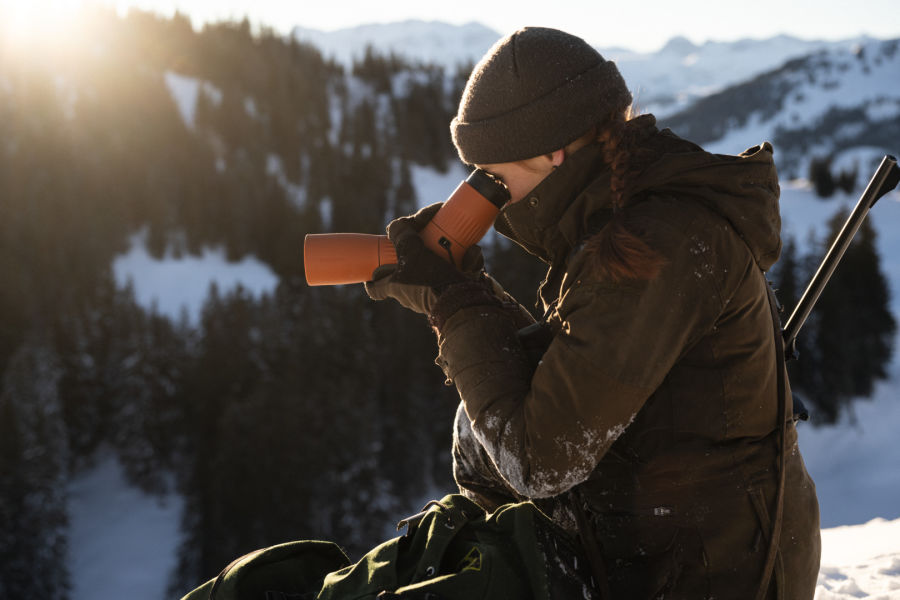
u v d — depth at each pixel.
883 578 2.99
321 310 58.56
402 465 55.75
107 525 51.34
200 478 50.28
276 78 126.88
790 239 58.88
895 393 57.88
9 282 63.78
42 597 42.75
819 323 55.81
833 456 52.22
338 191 96.25
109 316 60.12
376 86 140.50
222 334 56.47
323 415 49.84
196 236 89.50
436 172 126.88
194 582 47.28
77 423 55.75
